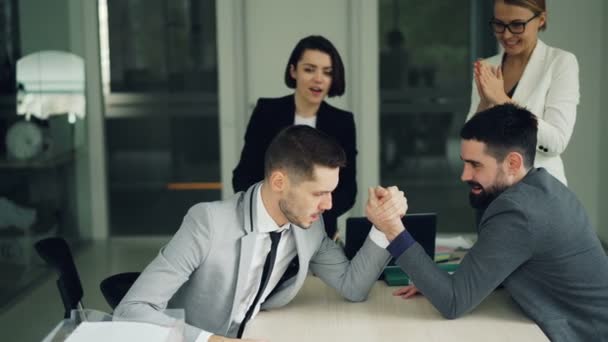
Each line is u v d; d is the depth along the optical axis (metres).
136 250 5.81
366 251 2.52
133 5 7.09
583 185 5.66
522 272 2.38
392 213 2.41
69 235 5.59
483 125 2.38
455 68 5.96
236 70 5.64
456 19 5.86
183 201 7.66
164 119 8.16
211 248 2.32
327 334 2.25
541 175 2.39
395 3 5.86
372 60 5.62
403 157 6.80
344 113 3.73
